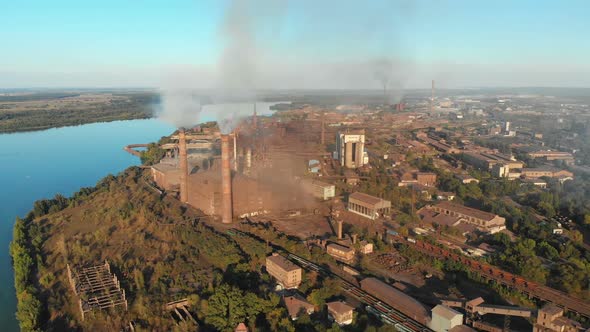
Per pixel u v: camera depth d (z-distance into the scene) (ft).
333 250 533.14
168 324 400.88
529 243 531.91
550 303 399.65
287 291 449.06
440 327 372.17
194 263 523.29
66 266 522.47
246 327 378.12
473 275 466.70
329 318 398.21
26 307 424.05
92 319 411.54
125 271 500.74
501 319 392.27
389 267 504.84
